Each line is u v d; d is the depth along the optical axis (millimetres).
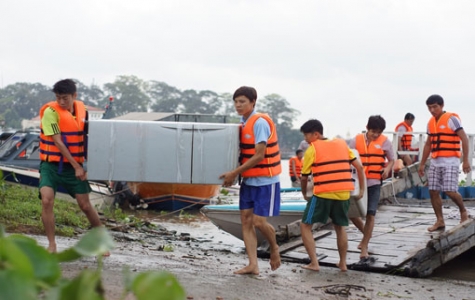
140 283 1059
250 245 7215
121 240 10961
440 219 10352
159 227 14102
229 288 6219
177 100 108625
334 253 9250
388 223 11375
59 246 8594
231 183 6840
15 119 101500
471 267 9766
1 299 967
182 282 6242
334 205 7957
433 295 7160
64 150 6672
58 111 6750
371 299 6676
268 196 6961
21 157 17297
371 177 8867
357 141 9008
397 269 8273
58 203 13336
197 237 13352
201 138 6840
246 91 6902
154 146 6836
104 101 108688
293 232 10359
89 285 1076
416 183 14352
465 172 9922
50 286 1088
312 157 7938
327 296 6531
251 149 6895
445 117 9969
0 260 1031
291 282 7086
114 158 6832
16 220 10516
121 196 18734
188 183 6867
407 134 14641
